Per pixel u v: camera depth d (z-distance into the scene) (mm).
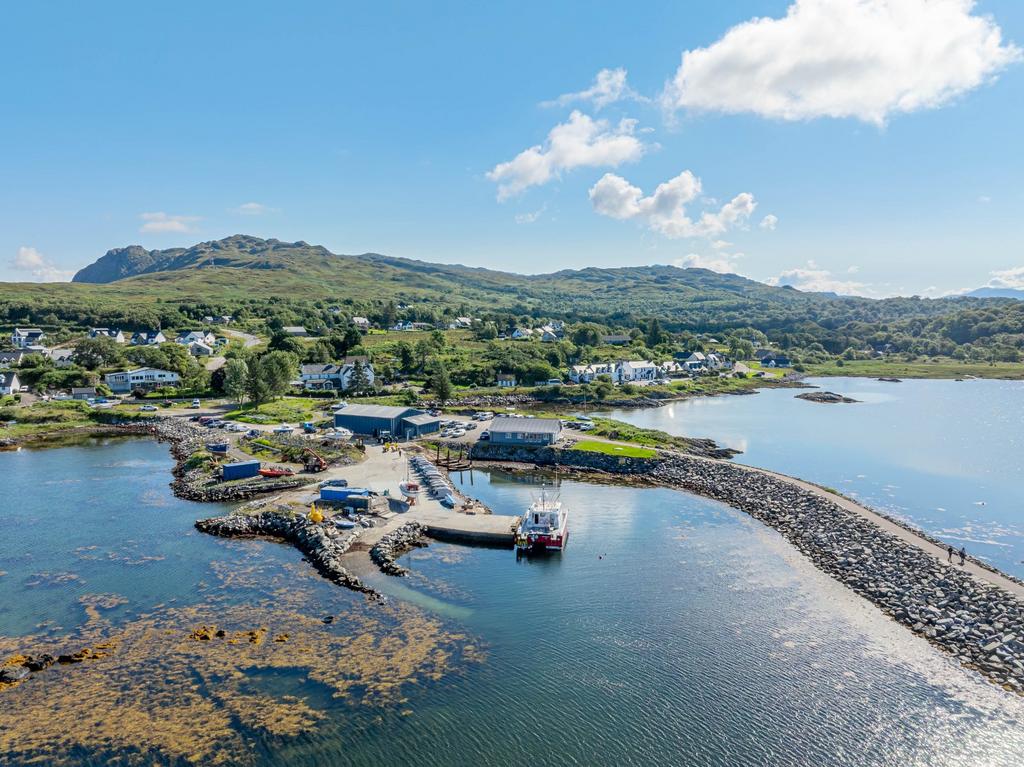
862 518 64438
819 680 38938
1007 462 98000
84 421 126000
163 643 42500
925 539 60562
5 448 105812
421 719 35062
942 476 89750
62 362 186875
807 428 129000
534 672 39594
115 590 50531
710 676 39281
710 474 85000
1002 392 188875
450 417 132875
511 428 103062
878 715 35594
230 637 43312
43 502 73812
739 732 34281
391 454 95312
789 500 72625
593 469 92562
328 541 58562
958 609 46469
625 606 48562
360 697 36875
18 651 41438
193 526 65375
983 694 37469
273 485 76875
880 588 50688
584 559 58000
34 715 35062
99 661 40344
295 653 41344
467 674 39281
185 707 35844
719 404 169000
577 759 32281
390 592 50531
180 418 127188
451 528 63156
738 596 50344
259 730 34000
